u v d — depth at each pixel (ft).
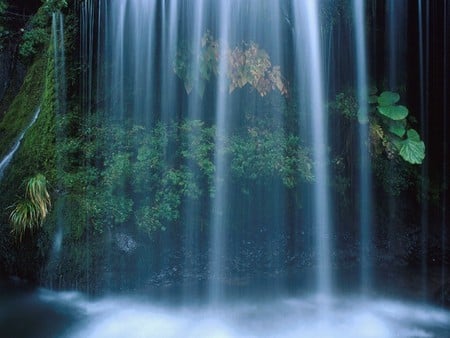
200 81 20.93
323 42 22.44
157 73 22.02
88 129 21.89
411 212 25.53
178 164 21.35
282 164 21.48
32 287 20.15
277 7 21.33
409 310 18.66
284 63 22.18
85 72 22.41
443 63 22.20
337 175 23.56
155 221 20.61
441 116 23.70
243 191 22.07
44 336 16.16
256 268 22.95
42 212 19.44
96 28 22.33
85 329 16.87
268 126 22.04
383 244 24.88
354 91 22.75
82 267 19.61
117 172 20.71
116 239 20.33
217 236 22.31
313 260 23.95
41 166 21.31
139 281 20.56
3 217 21.62
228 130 21.76
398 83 23.31
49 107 22.41
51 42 23.04
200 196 21.75
